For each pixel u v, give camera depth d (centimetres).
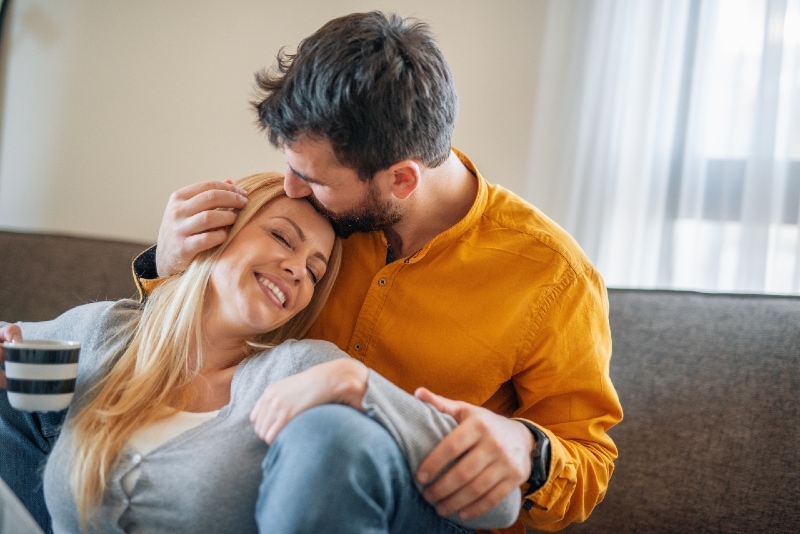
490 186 154
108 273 209
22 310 208
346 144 125
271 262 133
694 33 205
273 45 248
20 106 271
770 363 165
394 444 102
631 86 209
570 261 144
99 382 135
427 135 132
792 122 193
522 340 142
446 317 142
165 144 258
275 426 106
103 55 264
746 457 161
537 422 145
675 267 202
